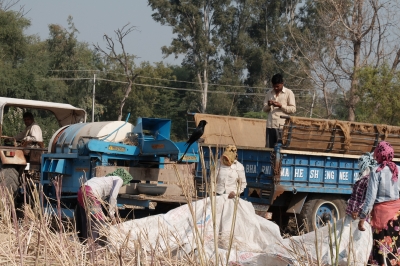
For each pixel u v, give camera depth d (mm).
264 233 6953
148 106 43594
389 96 19844
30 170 11469
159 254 5301
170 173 9266
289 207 10000
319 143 9836
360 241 6008
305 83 32781
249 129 12445
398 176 6277
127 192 9172
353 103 24453
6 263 5055
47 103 11867
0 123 11289
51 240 5109
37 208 5461
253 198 10133
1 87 30984
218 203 7109
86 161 9539
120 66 43969
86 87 42406
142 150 9789
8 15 32969
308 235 6355
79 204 6832
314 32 35875
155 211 9750
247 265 5832
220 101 33406
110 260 5234
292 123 9539
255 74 37719
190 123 12039
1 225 5633
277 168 9516
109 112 43750
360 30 24828
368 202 6008
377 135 10266
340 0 25609
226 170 8148
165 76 44500
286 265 5668
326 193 10141
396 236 6254
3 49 32969
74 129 10398
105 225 6117
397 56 24438
